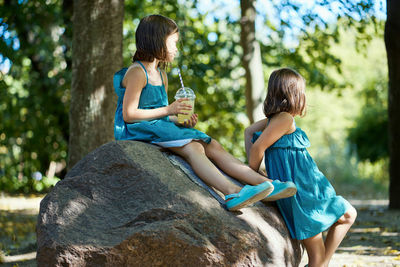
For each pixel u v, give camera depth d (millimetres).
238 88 11289
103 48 5152
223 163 3209
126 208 2770
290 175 3109
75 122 5215
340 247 4977
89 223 2709
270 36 9688
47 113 11016
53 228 2668
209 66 10156
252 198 2752
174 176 2932
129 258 2623
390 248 4789
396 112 7727
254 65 7934
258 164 3223
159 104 3322
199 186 2965
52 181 11539
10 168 11539
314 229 2982
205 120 11570
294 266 3012
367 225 6488
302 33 8469
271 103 3221
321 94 23531
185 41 9891
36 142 11328
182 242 2631
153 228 2637
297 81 3225
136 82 3152
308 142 3244
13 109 10648
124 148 2963
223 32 10445
